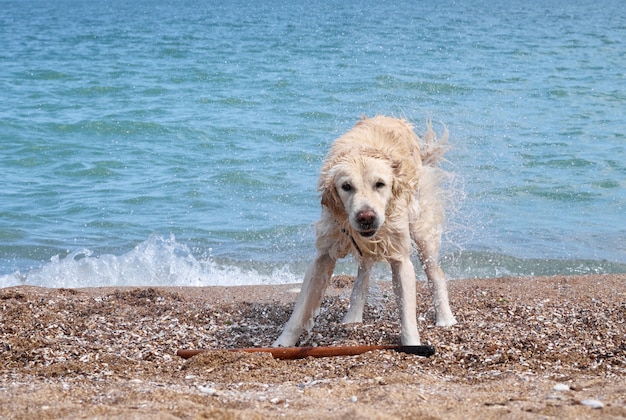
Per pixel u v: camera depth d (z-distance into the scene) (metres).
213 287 8.48
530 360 5.54
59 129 16.56
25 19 59.12
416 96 20.19
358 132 6.17
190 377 5.12
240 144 15.34
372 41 34.03
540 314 6.84
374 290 8.13
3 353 5.78
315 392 4.51
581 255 9.86
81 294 7.93
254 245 10.41
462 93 20.77
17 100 19.88
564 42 34.56
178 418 3.81
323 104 19.08
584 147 14.84
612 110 18.55
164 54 29.67
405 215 6.03
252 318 6.96
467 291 7.96
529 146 14.88
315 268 6.18
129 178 13.30
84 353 5.81
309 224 11.14
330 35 37.06
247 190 12.61
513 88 21.53
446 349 5.91
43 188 12.73
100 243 10.42
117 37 37.56
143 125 16.77
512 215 11.24
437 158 7.15
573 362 5.46
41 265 9.68
